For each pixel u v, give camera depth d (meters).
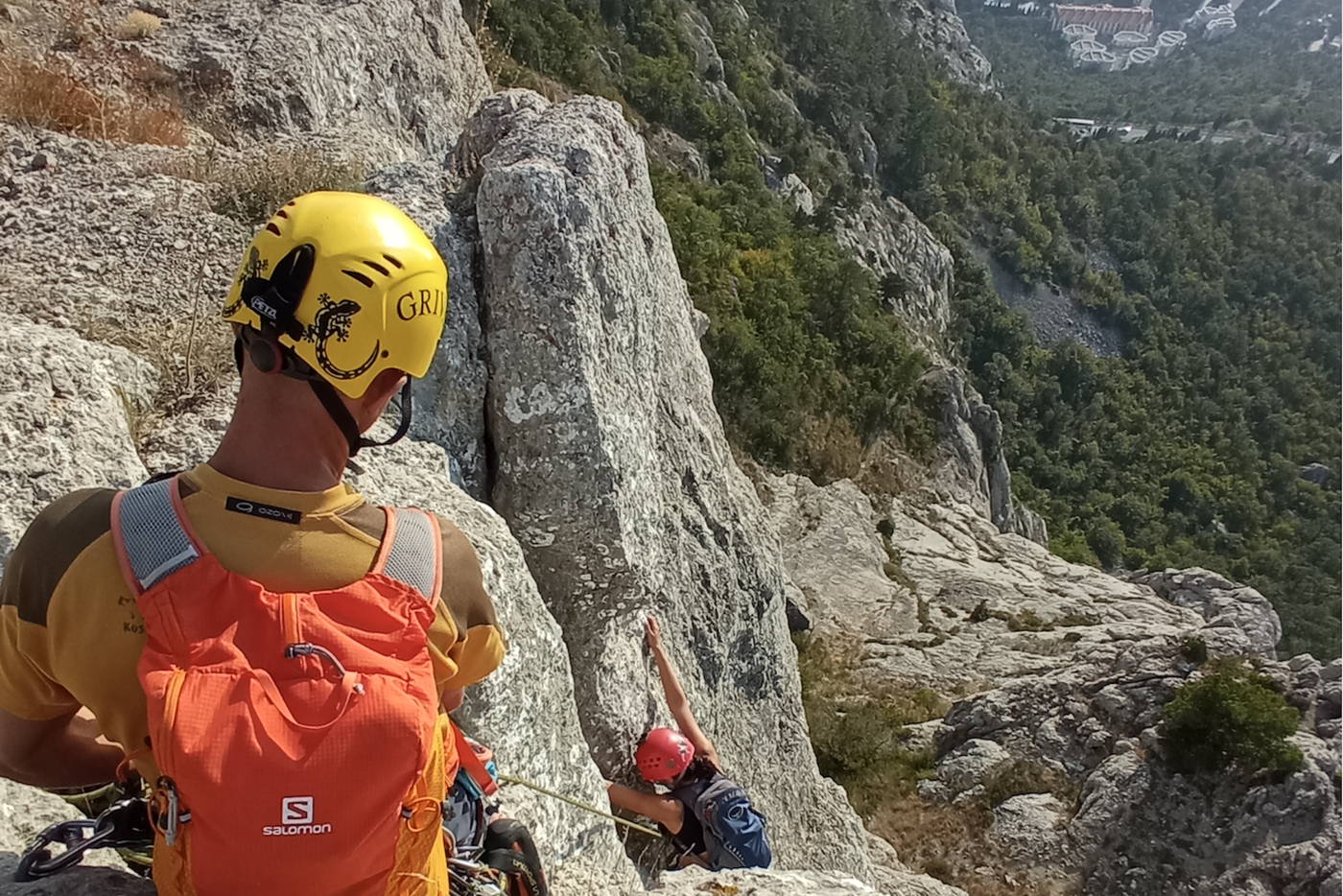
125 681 1.52
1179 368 130.62
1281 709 18.17
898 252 92.19
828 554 34.56
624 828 5.64
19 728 1.71
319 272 1.58
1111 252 146.75
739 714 8.46
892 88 119.12
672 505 7.77
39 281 5.14
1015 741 20.64
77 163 6.28
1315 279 154.25
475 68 14.26
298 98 9.09
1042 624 32.06
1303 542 110.44
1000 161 136.62
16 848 2.27
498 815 2.55
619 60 67.06
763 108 88.94
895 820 19.61
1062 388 115.31
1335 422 132.88
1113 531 98.25
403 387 1.77
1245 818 17.58
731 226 52.97
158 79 8.48
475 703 3.51
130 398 4.02
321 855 1.47
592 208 5.39
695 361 9.39
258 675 1.43
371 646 1.51
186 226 5.82
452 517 3.95
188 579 1.48
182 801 1.45
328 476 1.63
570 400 5.04
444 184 5.80
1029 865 18.42
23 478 3.12
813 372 46.28
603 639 5.58
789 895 3.17
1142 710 20.23
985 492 51.66
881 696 25.59
